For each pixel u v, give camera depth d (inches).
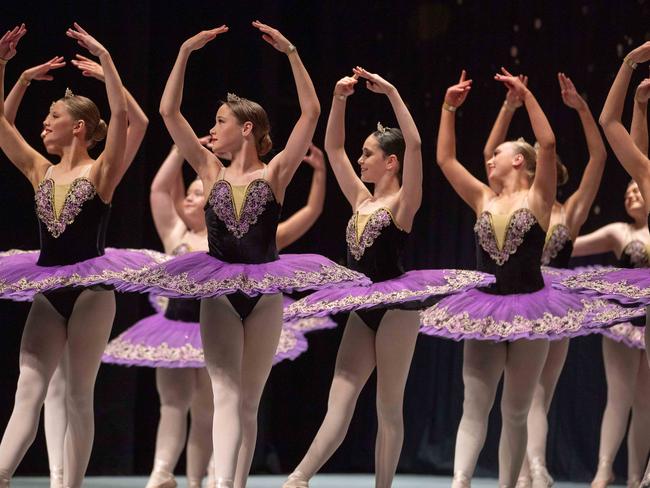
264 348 386.3
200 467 504.1
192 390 509.4
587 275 407.2
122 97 398.0
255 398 387.9
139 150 660.1
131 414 657.0
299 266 384.8
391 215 424.5
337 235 737.6
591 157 521.7
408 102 730.8
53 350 392.5
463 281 409.1
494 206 456.8
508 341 437.1
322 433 409.1
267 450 723.4
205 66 699.4
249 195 387.5
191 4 696.4
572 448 682.8
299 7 753.0
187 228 561.6
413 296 394.6
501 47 712.4
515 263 445.1
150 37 686.5
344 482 641.0
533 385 433.1
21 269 399.2
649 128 674.8
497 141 504.1
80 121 411.2
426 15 732.0
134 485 573.3
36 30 633.0
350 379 414.3
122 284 377.7
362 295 410.9
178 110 397.4
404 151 438.0
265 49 711.1
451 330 435.5
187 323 519.2
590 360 685.9
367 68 738.2
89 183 401.1
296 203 745.6
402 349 413.4
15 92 427.2
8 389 627.8
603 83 688.4
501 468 440.1
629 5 685.9
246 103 399.5
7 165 627.2
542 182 445.4
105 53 396.5
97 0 647.1
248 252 386.3
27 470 637.9
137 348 508.7
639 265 555.8
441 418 709.9
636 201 558.6
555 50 699.4
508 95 499.5
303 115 392.8
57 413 440.1
